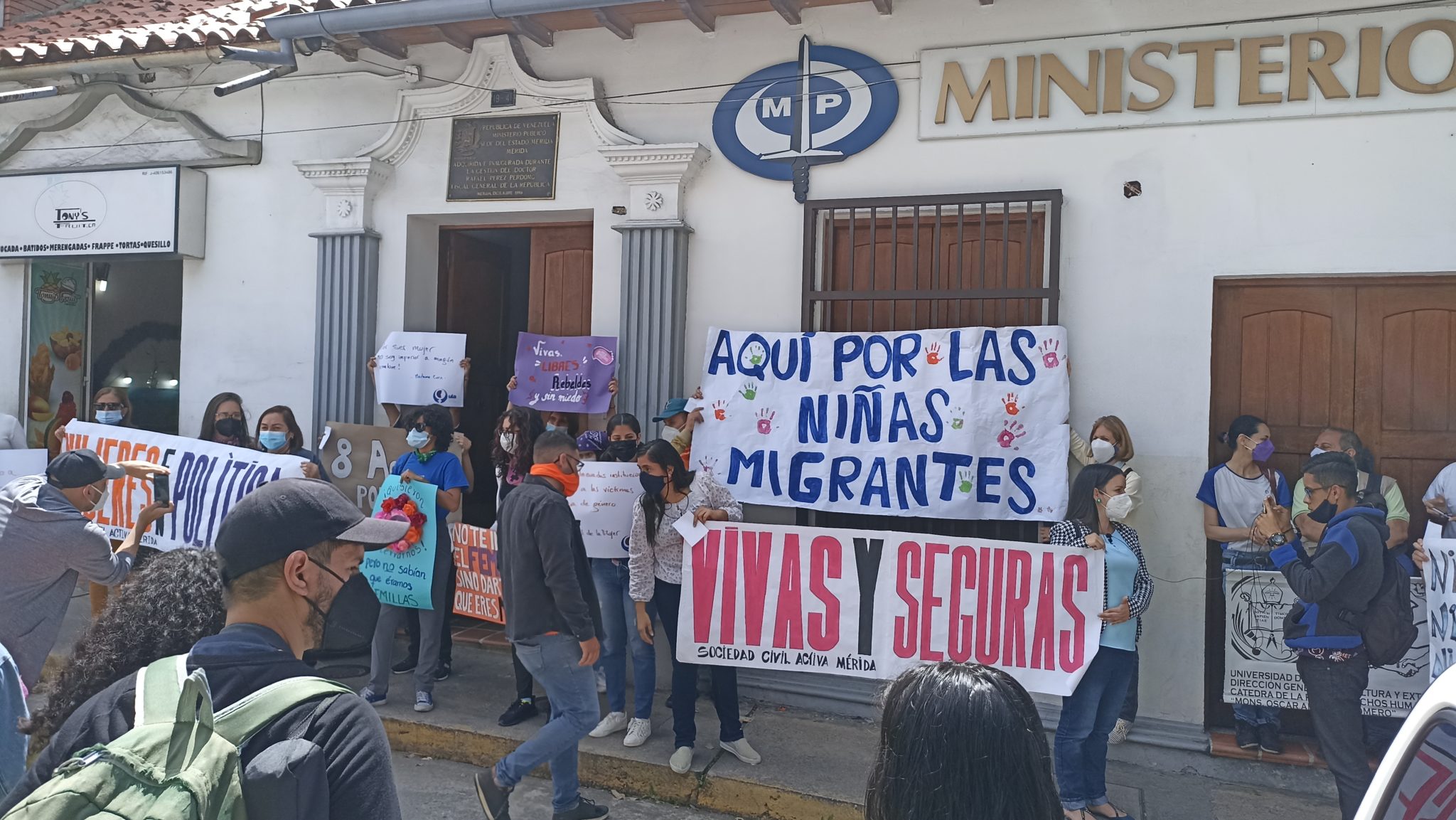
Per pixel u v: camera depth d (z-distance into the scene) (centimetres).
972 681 168
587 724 414
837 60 561
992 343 513
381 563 543
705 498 502
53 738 170
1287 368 503
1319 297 498
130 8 813
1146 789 468
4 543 371
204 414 682
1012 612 444
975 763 158
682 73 595
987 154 536
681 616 481
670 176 583
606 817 444
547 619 406
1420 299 484
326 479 603
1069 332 520
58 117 725
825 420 543
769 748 497
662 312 588
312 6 620
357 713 173
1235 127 496
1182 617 500
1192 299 502
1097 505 436
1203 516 497
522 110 626
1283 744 495
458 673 608
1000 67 530
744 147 580
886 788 166
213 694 167
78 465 394
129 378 837
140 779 146
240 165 696
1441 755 161
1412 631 383
